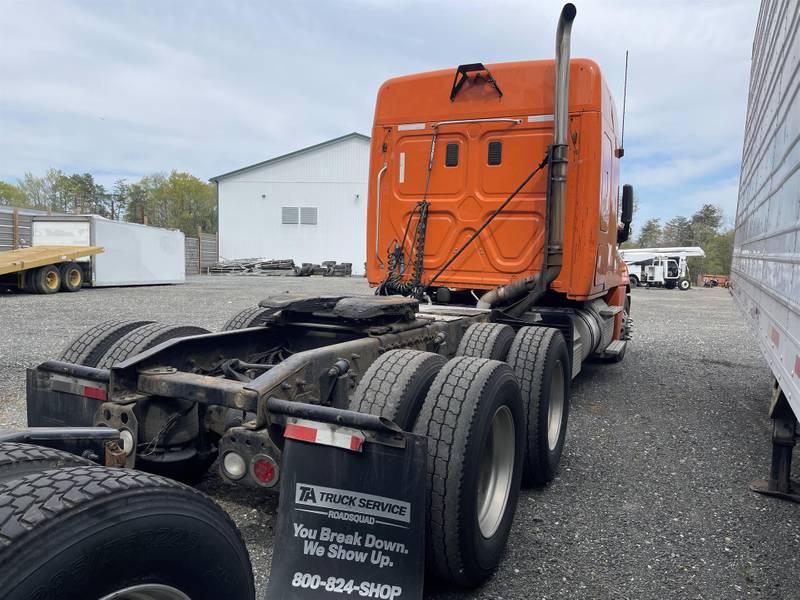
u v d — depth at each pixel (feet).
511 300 18.16
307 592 7.43
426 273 20.03
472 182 19.12
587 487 13.43
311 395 9.37
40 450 6.16
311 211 150.51
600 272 19.52
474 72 18.89
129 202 263.08
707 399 22.18
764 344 12.03
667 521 11.68
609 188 20.20
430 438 8.71
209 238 140.26
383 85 20.47
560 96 16.74
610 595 9.04
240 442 8.18
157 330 12.51
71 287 64.08
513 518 10.55
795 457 15.93
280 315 13.26
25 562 4.24
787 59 10.63
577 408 20.56
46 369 9.91
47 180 234.79
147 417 9.44
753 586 9.36
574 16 16.08
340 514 7.56
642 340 39.65
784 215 9.86
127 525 4.80
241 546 5.97
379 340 11.60
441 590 9.17
